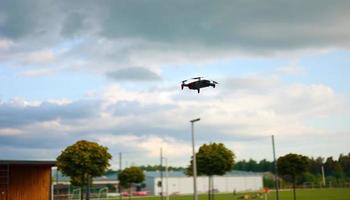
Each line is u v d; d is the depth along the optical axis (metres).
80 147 39.75
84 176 40.50
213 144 49.00
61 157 39.69
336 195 78.00
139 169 77.69
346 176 166.25
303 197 73.56
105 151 40.81
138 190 131.12
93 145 40.31
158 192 128.00
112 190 128.75
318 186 132.38
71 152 39.53
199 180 135.25
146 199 88.50
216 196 93.50
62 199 85.69
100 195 104.94
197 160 48.25
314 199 66.06
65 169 39.41
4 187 36.91
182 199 84.81
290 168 50.06
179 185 131.62
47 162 38.59
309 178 148.50
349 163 169.00
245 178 146.50
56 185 89.44
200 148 49.00
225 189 141.38
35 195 39.12
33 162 37.09
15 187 38.06
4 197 36.72
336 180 149.75
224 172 48.41
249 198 78.44
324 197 71.50
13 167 38.25
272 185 149.50
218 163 47.69
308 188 130.00
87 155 39.56
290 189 127.81
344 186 130.62
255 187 148.00
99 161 40.12
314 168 169.00
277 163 51.62
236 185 144.00
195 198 37.69
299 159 50.16
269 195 85.19
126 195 114.88
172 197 97.50
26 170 39.03
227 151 48.66
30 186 38.97
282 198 73.12
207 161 47.72
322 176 153.25
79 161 39.22
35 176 39.50
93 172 39.91
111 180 129.50
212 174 48.28
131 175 76.25
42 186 39.69
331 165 169.12
